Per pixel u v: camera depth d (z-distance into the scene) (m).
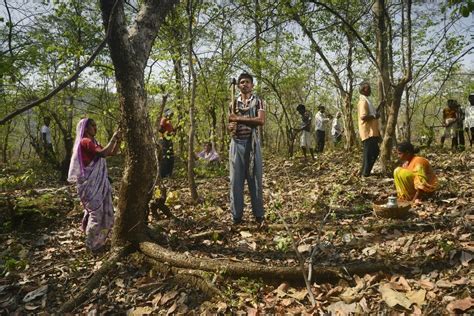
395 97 7.06
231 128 4.89
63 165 10.12
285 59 12.39
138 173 4.09
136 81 3.94
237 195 4.98
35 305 3.59
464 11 3.46
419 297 3.01
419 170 5.29
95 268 4.09
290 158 11.87
